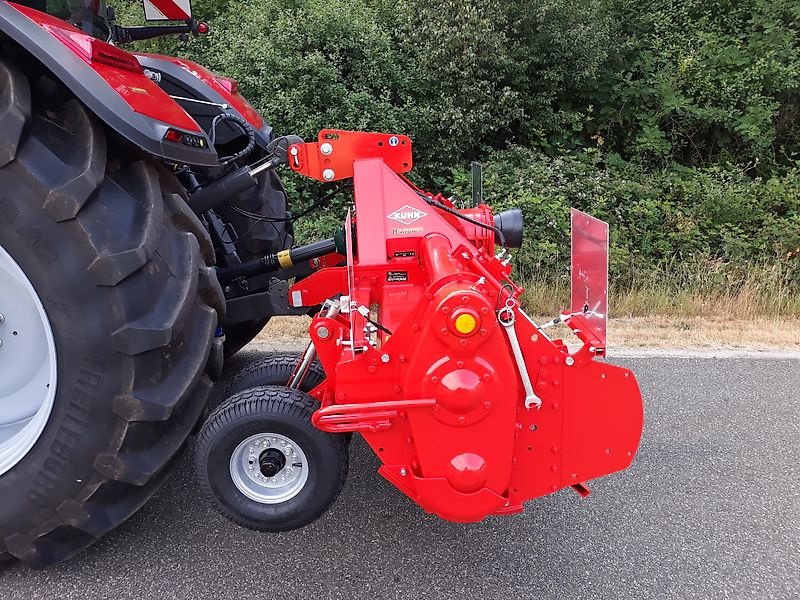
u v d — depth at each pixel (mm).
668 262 6785
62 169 1925
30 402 2344
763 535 2531
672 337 4879
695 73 8938
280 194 3904
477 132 8320
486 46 8016
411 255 2484
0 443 2238
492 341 2021
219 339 2867
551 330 5000
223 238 3438
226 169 3221
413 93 8430
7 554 2182
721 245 7055
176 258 2172
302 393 2350
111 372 2016
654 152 8930
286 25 8008
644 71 9273
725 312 5711
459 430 2070
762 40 9023
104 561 2297
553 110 9148
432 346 2023
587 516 2629
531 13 8258
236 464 2312
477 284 2059
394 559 2342
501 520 2586
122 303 1972
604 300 2146
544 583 2240
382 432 2156
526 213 6719
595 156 8383
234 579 2223
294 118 7652
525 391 2143
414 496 2197
